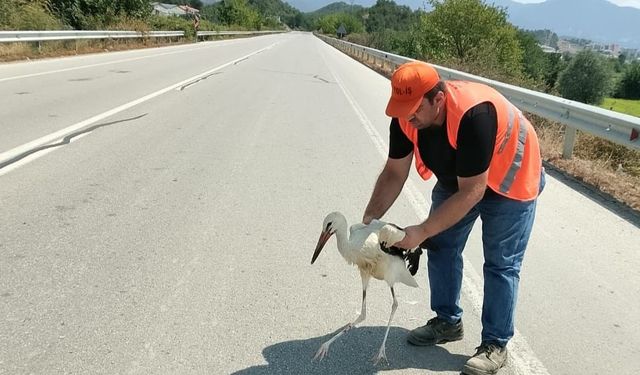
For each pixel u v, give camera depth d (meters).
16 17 20.50
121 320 3.57
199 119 10.28
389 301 4.12
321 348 3.29
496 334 3.31
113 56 22.11
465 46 31.25
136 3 32.62
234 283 4.17
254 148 8.35
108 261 4.36
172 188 6.21
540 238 5.52
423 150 3.18
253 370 3.20
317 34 118.56
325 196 6.31
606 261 5.02
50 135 8.10
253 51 33.69
